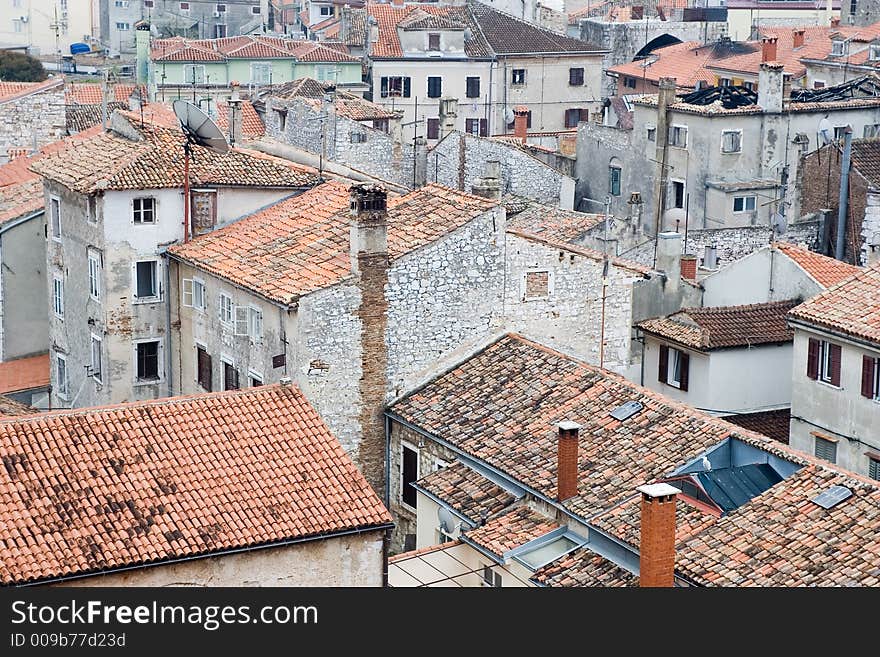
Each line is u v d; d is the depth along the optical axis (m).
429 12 140.75
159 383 63.59
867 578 39.59
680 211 96.88
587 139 104.19
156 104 93.44
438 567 48.53
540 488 47.69
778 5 170.25
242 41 144.12
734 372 63.06
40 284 73.00
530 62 140.25
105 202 61.16
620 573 44.22
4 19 198.25
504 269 56.59
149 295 62.69
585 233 78.62
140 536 40.28
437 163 103.12
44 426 43.16
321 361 53.81
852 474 43.81
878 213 87.62
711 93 99.75
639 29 152.62
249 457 43.69
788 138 96.25
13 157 97.69
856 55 120.44
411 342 55.25
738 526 42.97
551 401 52.31
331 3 178.00
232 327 57.81
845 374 57.62
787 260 68.50
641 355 65.62
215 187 62.44
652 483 42.78
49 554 39.09
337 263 55.06
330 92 107.69
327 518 42.12
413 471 54.75
